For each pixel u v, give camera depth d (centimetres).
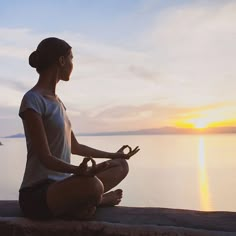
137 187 14838
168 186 15250
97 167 197
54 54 226
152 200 12650
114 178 251
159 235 198
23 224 215
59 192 203
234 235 189
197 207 11806
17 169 17250
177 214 231
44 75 229
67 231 210
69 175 227
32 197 214
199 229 198
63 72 233
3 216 230
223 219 220
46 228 212
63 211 212
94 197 206
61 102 235
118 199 254
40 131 208
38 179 216
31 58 231
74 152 257
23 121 218
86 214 217
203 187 14950
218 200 12688
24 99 214
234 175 17562
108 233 206
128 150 271
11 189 11950
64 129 223
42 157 204
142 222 216
